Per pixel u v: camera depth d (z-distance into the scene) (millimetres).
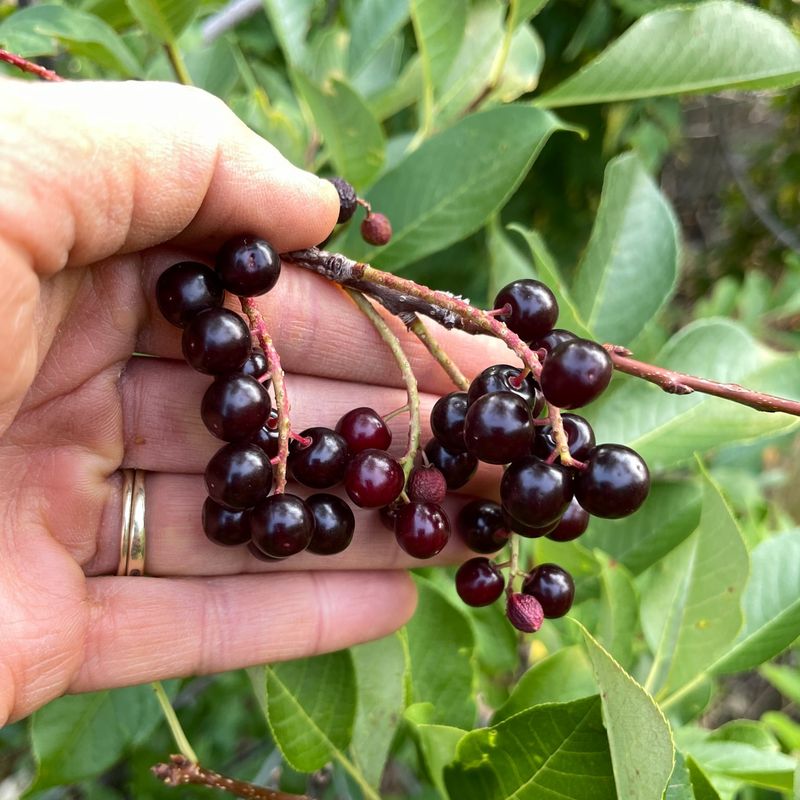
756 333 312
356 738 149
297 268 155
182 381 158
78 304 142
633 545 175
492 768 126
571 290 175
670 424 163
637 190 176
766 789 187
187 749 146
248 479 119
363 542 161
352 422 135
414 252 164
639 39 158
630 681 103
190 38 218
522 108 156
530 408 121
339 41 208
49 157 111
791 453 306
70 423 151
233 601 160
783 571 157
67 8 161
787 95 512
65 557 153
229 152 131
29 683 146
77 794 250
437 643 159
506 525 132
